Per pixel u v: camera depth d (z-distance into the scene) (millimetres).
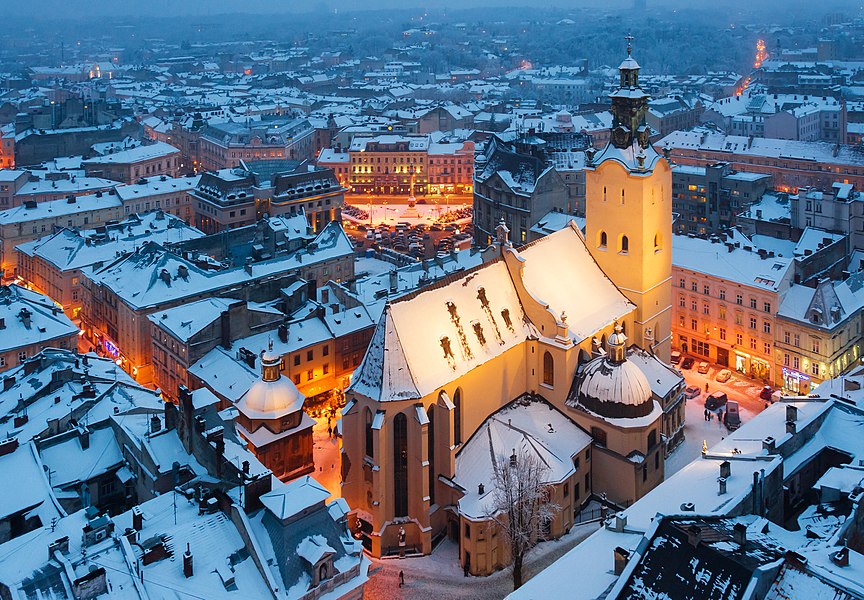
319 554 89875
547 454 120188
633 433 124188
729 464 99375
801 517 91688
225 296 171000
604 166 141500
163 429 115250
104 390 130000
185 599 84812
